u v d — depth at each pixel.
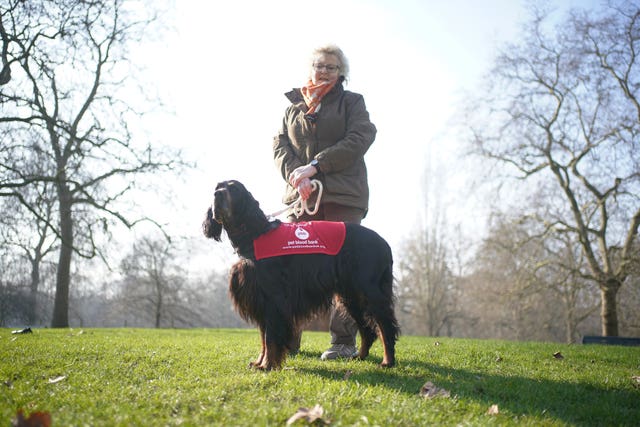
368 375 3.66
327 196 4.69
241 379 3.27
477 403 2.99
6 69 13.48
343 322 4.70
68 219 16.33
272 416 2.54
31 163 14.62
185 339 6.61
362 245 4.07
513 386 3.56
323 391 2.98
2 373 3.51
